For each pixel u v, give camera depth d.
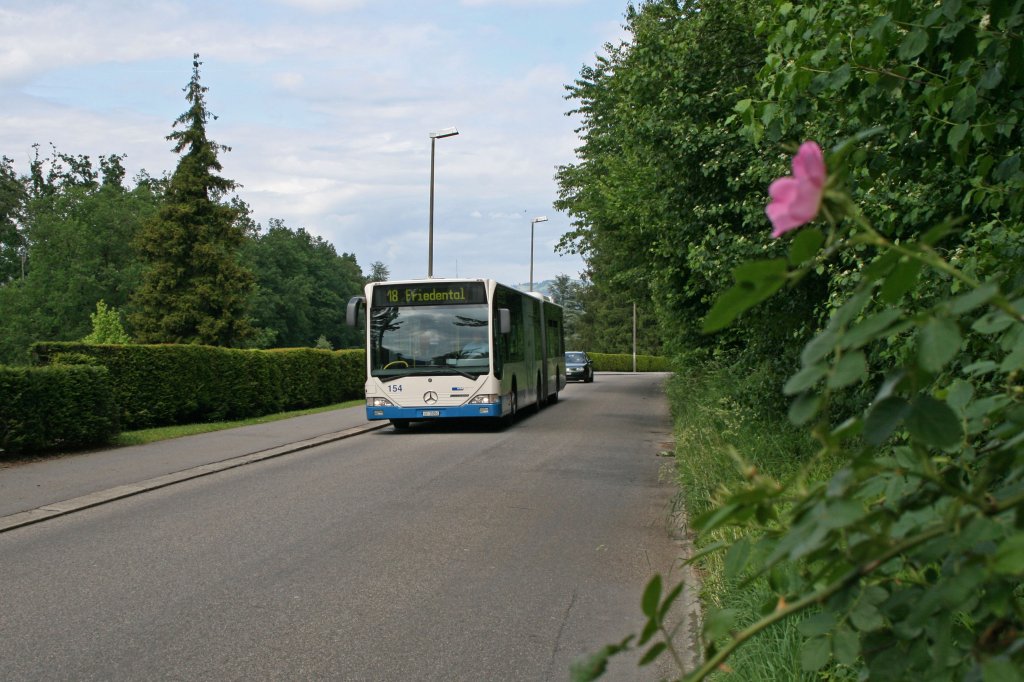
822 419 1.19
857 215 1.13
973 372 1.72
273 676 4.71
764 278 1.17
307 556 7.39
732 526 1.44
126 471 12.50
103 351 17.53
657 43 13.30
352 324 17.75
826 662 1.40
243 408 21.39
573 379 46.31
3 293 60.03
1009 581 1.16
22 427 13.45
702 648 1.44
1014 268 2.84
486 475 11.84
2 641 5.33
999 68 3.02
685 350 19.30
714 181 12.48
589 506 9.52
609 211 20.75
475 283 17.98
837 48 3.77
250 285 53.69
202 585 6.54
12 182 66.25
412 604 5.99
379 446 15.69
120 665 4.91
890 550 1.24
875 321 1.17
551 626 5.49
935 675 1.26
